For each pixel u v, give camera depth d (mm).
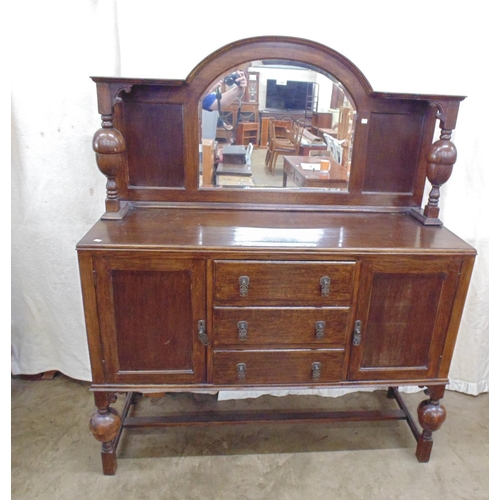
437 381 1495
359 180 1614
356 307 1369
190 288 1313
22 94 1616
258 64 1465
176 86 1456
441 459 1666
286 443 1724
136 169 1569
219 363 1405
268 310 1347
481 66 1629
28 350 1950
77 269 1837
